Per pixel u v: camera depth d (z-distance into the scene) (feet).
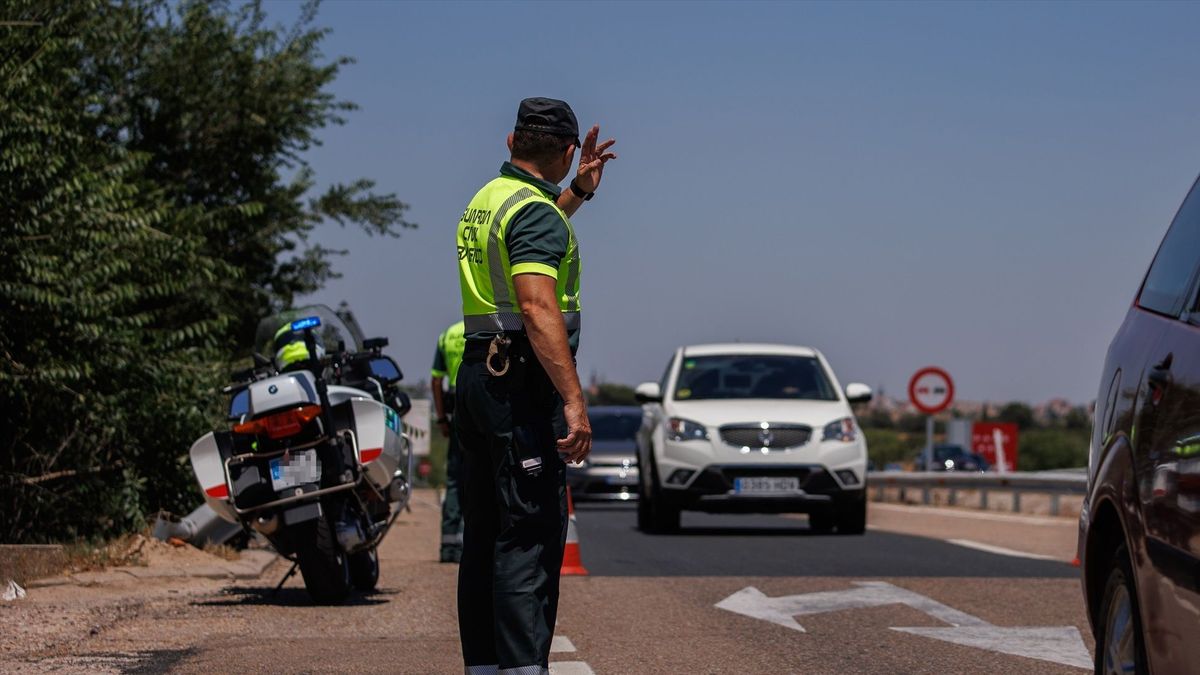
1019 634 38.96
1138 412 22.48
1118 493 22.70
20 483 53.78
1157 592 20.66
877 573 54.75
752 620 41.55
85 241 53.11
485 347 25.11
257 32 87.20
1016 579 52.42
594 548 67.92
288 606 43.45
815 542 72.33
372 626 39.52
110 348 54.34
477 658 26.35
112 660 32.53
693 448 77.92
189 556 53.57
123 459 56.90
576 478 131.13
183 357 59.62
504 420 24.90
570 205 27.40
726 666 33.68
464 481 26.30
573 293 25.34
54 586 45.32
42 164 51.72
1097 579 24.93
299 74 86.53
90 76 79.51
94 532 56.29
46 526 55.16
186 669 31.68
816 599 46.34
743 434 77.92
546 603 24.97
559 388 24.16
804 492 77.25
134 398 56.13
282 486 41.42
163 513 57.31
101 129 79.97
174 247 58.65
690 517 110.22
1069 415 572.51
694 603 45.32
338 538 42.29
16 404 54.13
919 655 35.40
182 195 85.10
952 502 121.80
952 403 122.52
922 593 48.01
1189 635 19.44
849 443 78.43
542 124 25.45
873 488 143.33
